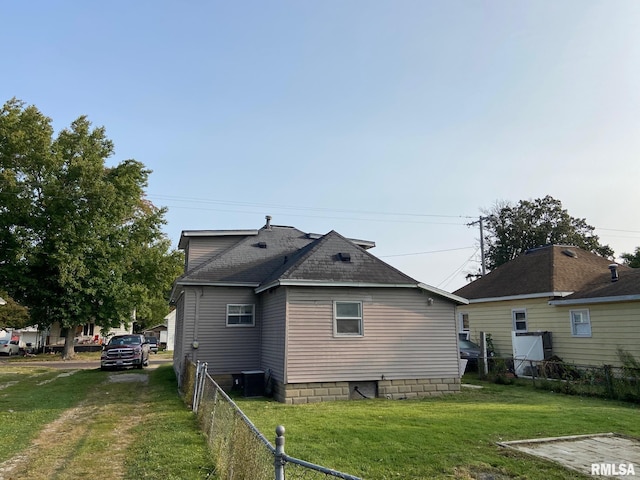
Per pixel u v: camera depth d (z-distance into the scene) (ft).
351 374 43.68
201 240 64.39
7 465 22.04
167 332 177.58
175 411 35.37
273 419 31.89
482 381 57.57
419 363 45.88
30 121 95.96
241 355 54.39
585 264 71.67
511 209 152.35
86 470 21.07
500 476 19.89
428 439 25.72
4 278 93.61
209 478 19.65
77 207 95.91
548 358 59.62
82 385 54.19
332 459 21.90
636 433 27.43
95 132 103.81
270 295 50.19
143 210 123.95
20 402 41.09
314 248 48.88
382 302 46.09
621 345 52.85
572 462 21.68
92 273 99.40
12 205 92.38
